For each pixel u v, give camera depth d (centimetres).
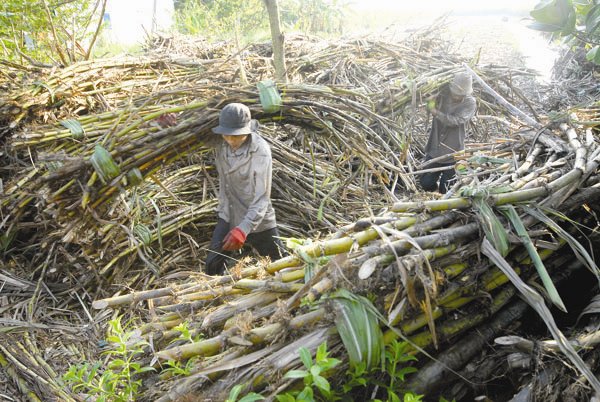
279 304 231
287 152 507
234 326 232
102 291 394
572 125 376
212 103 390
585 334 267
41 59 643
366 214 487
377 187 545
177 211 453
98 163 351
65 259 402
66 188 359
